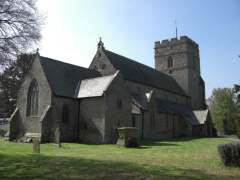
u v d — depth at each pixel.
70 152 26.12
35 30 24.77
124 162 18.64
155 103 53.72
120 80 42.53
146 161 19.83
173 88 69.44
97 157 22.20
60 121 39.41
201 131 65.69
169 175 14.23
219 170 16.34
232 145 17.81
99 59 52.94
